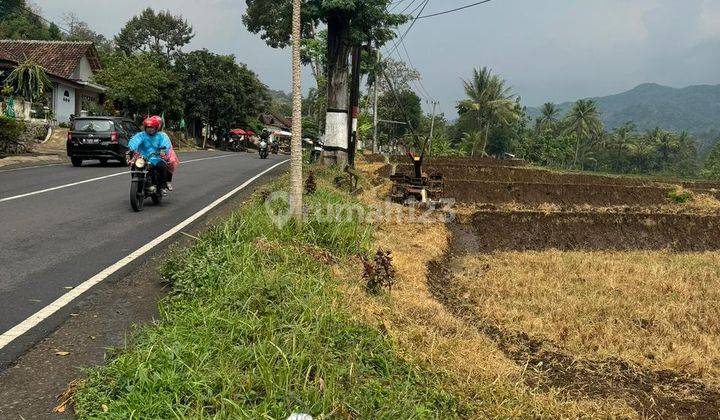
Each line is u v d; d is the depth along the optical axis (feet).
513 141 247.09
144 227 28.32
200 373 12.38
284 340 14.40
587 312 26.53
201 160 76.54
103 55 145.07
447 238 43.65
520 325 23.82
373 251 29.30
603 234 53.67
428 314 21.75
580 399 17.22
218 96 150.61
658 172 294.25
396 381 14.56
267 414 11.27
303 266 21.06
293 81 26.66
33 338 14.62
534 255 41.68
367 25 58.39
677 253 51.93
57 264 21.01
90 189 39.63
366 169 76.89
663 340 22.98
